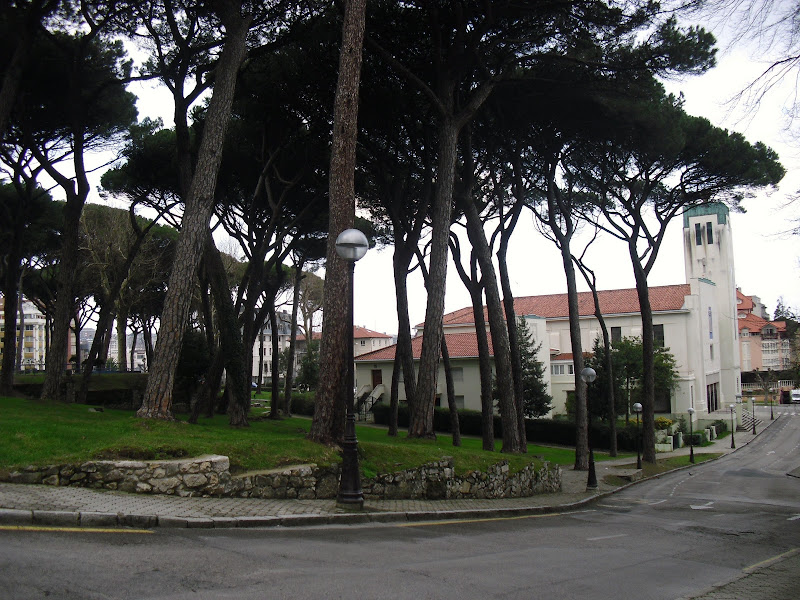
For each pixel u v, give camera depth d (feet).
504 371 76.18
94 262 125.59
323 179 83.10
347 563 26.03
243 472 40.40
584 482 85.71
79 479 35.60
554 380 187.21
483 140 79.25
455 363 164.66
